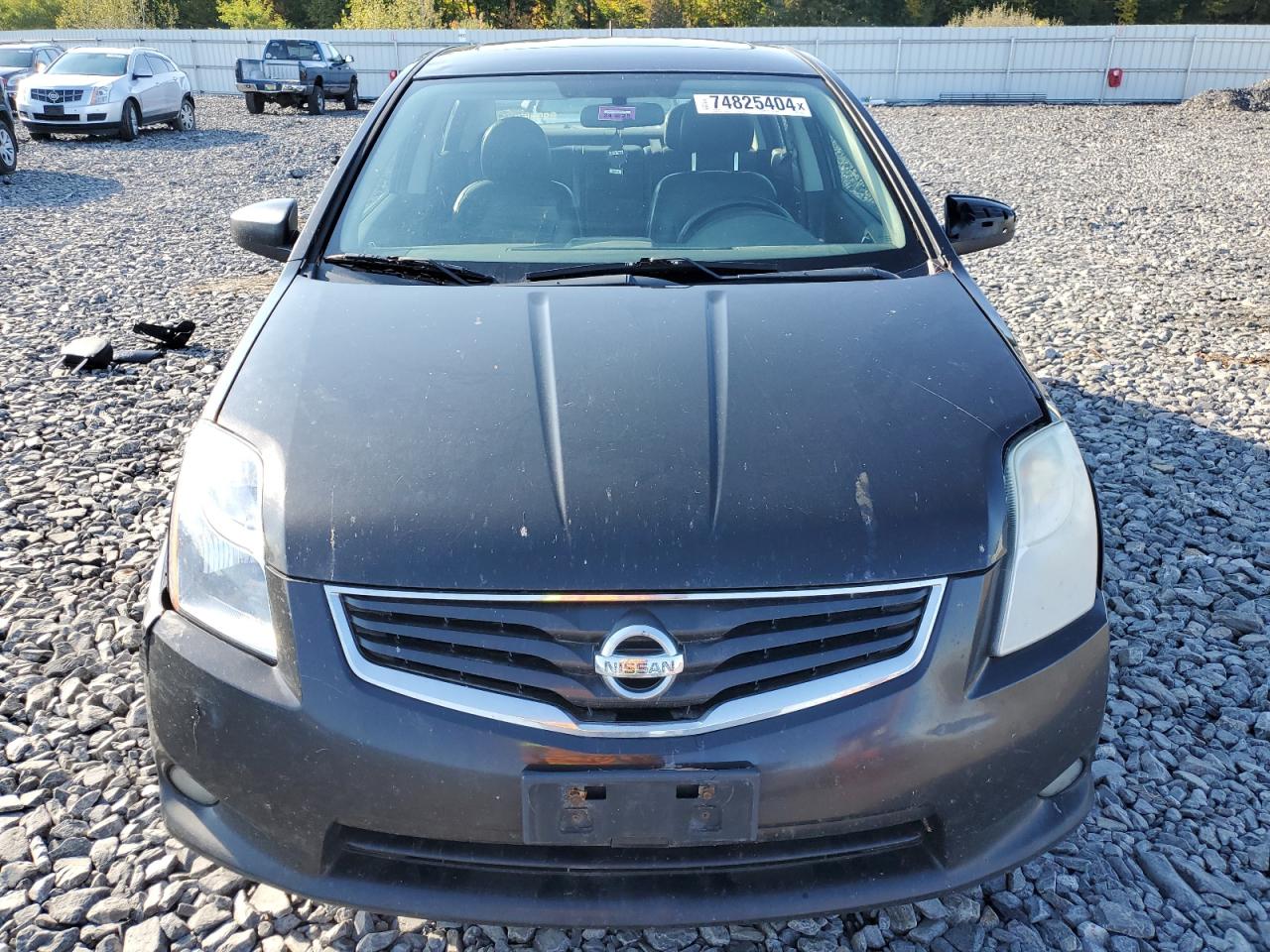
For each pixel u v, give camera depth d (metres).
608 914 1.69
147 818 2.32
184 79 19.11
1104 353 5.73
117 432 4.66
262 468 1.84
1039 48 26.42
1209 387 5.19
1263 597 3.29
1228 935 2.03
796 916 1.70
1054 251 8.43
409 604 1.66
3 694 2.79
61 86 16.59
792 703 1.64
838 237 2.71
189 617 1.80
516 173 2.88
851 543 1.69
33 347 5.94
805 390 1.98
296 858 1.73
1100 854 2.24
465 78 3.15
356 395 1.97
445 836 1.67
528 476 1.77
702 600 1.64
